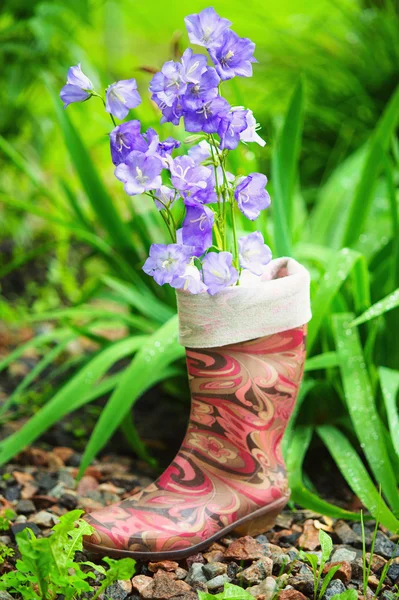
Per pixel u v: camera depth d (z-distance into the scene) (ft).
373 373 5.16
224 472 4.38
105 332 7.38
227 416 4.34
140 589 4.18
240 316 4.24
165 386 5.78
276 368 4.35
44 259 8.29
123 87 4.06
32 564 3.94
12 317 6.84
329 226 5.85
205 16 4.08
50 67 8.13
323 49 8.26
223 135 4.11
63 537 3.99
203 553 4.37
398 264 5.25
